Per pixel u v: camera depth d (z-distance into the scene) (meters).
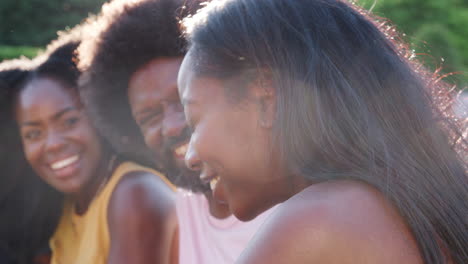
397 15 12.01
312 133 0.99
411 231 0.96
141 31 1.75
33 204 2.53
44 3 15.22
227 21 1.02
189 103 1.02
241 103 0.99
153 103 1.75
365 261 0.90
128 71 1.79
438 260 0.95
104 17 1.93
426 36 9.23
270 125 0.99
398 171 0.99
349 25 1.06
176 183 1.84
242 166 1.00
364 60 1.03
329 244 0.90
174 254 2.03
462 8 12.59
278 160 1.00
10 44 15.11
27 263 2.56
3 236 2.55
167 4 1.78
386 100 1.03
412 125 1.04
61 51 2.29
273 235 0.93
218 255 1.80
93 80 1.95
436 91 1.19
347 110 0.99
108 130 2.02
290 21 1.02
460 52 11.75
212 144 1.00
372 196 0.95
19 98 2.29
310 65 1.00
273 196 1.05
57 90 2.23
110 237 2.09
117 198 2.05
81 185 2.21
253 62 0.99
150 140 1.78
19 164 2.49
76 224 2.37
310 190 0.96
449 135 1.11
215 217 1.82
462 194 1.05
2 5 15.02
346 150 0.99
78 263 2.20
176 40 1.74
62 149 2.21
